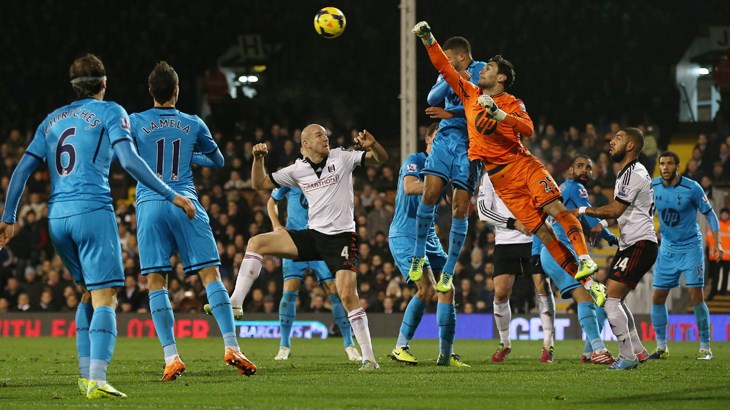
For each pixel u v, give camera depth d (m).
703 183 47.72
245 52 63.72
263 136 56.19
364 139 18.45
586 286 17.55
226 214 46.88
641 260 20.09
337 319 25.27
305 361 23.91
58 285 44.09
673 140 58.53
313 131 18.36
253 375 18.16
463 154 20.03
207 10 64.25
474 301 41.38
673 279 25.73
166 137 17.30
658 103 57.75
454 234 20.22
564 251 17.73
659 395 14.10
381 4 63.50
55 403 13.16
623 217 20.33
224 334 16.75
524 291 40.78
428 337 40.59
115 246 13.92
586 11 61.84
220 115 59.81
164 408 12.48
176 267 43.56
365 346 19.22
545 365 21.64
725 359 24.73
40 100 61.50
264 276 42.47
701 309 25.69
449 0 62.56
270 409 12.32
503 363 22.69
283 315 25.64
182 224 17.11
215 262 17.23
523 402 13.21
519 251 23.33
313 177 18.45
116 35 63.44
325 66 62.53
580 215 21.03
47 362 23.59
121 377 18.12
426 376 17.69
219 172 52.16
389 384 15.95
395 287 41.44
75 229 13.72
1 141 59.38
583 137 52.31
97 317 13.82
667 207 25.84
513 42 61.72
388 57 62.72
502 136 17.47
